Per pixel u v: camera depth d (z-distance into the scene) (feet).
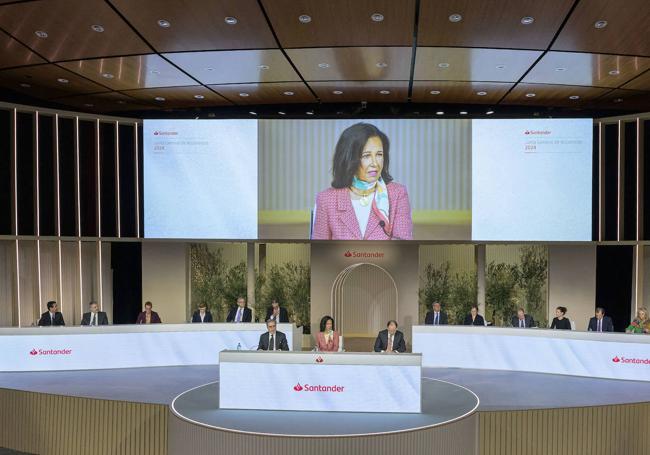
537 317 47.83
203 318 39.88
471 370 32.71
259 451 19.22
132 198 47.39
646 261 43.32
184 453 20.74
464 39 32.04
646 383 29.37
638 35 30.86
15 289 42.11
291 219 45.06
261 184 45.21
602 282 47.24
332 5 27.63
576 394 26.89
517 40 32.09
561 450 24.26
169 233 45.37
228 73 38.93
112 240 45.65
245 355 22.15
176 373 31.45
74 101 46.83
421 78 39.91
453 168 44.29
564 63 36.01
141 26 30.40
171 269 47.47
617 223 44.34
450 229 44.29
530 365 32.12
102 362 32.45
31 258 43.32
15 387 27.73
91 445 25.41
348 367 21.86
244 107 49.29
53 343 31.96
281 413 21.58
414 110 48.19
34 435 26.55
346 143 44.86
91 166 46.34
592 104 46.83
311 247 46.83
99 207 46.37
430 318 39.63
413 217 44.52
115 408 25.14
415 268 46.21
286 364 22.02
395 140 44.73
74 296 45.83
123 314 50.08
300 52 34.50
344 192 44.75
